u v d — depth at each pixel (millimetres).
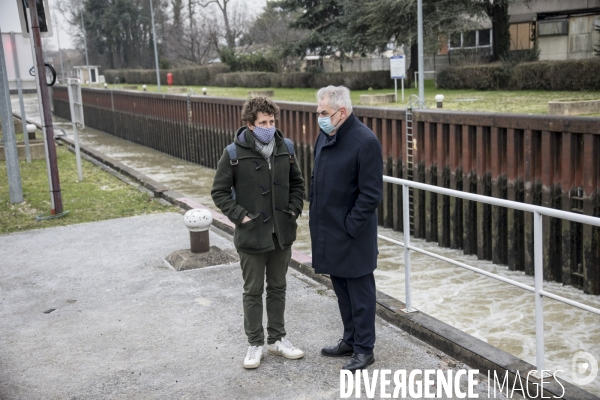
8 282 6746
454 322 6898
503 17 24562
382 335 5051
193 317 5551
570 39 25375
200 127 21438
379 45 26047
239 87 38562
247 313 4520
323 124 4172
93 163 16828
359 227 4148
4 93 10734
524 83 17766
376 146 4113
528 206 4004
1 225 9461
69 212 10078
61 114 45531
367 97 18141
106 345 5027
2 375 4566
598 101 10562
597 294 7766
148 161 23062
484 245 9422
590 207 7691
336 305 5762
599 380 5434
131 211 10172
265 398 4098
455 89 21047
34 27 9500
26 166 15664
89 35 77438
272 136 4367
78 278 6789
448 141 10008
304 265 6797
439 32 23312
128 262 7305
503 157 9023
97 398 4188
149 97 26578
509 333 6566
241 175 4328
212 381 4355
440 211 10203
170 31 65875
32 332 5352
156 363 4668
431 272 8664
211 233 8578
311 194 4434
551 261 8359
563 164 7949
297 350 4656
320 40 31750
